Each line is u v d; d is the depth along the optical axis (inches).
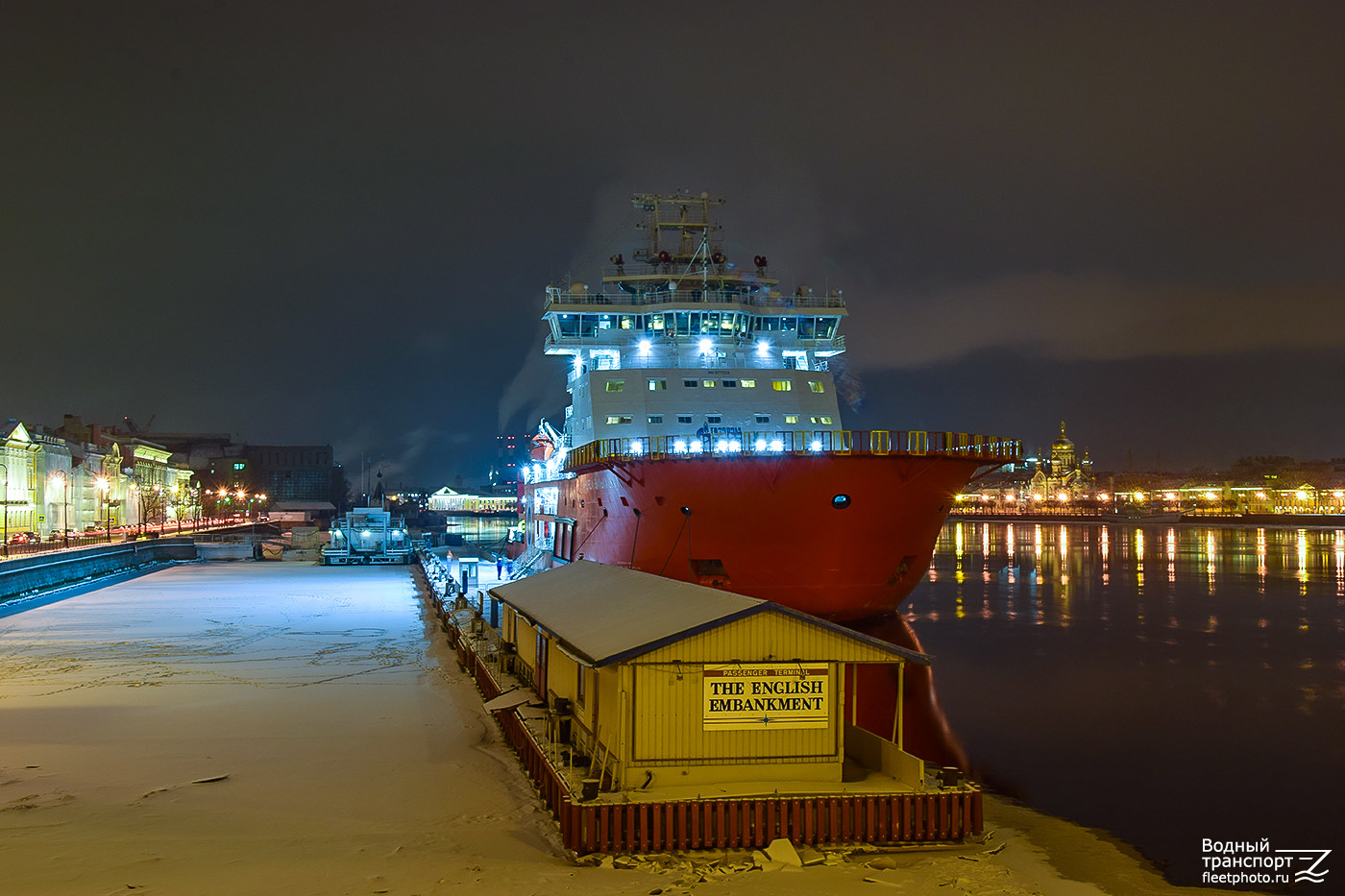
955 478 1389.0
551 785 701.3
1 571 1989.4
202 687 1143.0
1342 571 3238.2
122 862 568.4
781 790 634.2
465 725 971.9
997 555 4165.8
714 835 611.8
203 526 5511.8
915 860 613.9
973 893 562.3
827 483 1331.2
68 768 788.0
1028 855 666.8
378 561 3400.6
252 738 901.2
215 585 2527.1
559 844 629.9
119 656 1369.3
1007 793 829.2
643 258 2048.5
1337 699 1201.4
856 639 665.0
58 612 1913.1
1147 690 1250.0
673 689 643.5
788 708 656.4
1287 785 855.1
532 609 946.1
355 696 1098.7
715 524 1392.7
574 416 1985.7
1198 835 729.6
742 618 650.8
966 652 1544.0
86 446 4603.8
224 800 708.7
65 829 633.6
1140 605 2225.6
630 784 635.5
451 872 566.6
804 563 1391.5
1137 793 830.5
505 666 1104.8
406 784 766.5
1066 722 1078.4
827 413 1782.7
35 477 3767.2
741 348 1925.4
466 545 5625.0
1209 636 1734.7
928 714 1114.7
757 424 1739.7
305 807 700.0
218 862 573.6
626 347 1899.6
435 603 1891.0
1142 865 665.6
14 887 524.1
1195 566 3511.3
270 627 1691.7
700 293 1898.4
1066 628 1827.0
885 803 631.8
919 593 2518.5
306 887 534.9
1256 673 1371.8
